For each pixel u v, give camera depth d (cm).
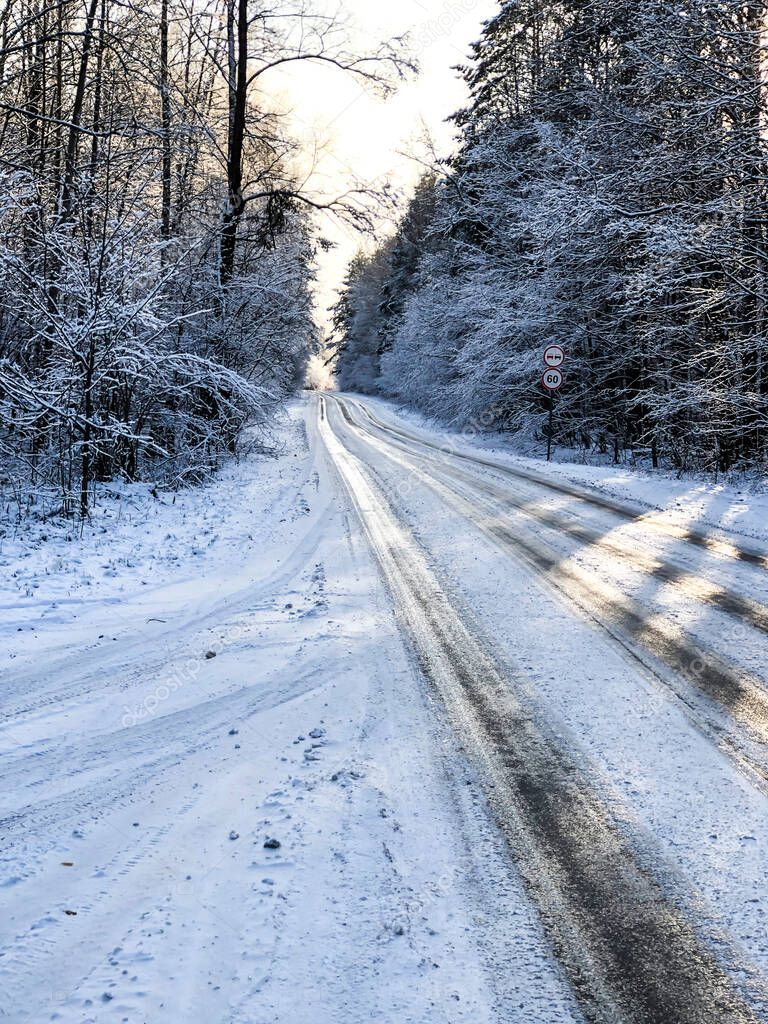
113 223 1208
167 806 388
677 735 445
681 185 1567
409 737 460
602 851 339
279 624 691
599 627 638
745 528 977
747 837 343
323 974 268
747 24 1449
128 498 1335
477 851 342
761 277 1427
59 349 1198
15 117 1350
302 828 361
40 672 580
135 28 1383
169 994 257
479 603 729
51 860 340
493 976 267
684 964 271
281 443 2419
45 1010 250
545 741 447
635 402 1734
